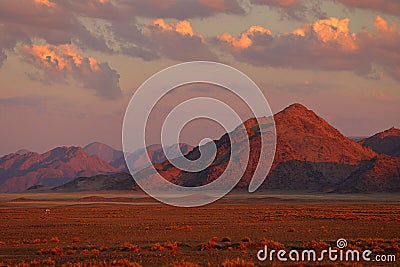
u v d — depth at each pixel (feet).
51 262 123.95
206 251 144.05
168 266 114.93
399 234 194.29
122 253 141.69
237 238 181.16
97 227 238.48
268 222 263.70
